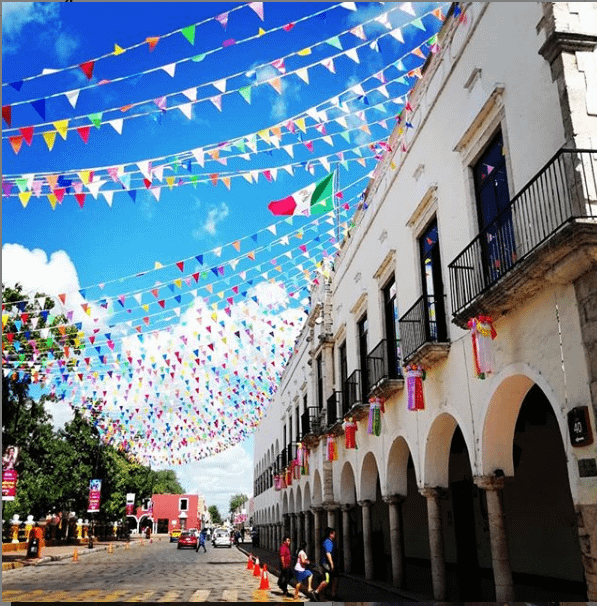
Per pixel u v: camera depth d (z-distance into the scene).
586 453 6.41
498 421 8.83
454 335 10.12
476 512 14.80
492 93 8.76
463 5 9.97
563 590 11.38
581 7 7.38
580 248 6.22
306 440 21.20
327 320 20.84
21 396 21.53
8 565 21.06
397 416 13.00
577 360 6.63
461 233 9.98
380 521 20.69
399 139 13.34
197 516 78.75
